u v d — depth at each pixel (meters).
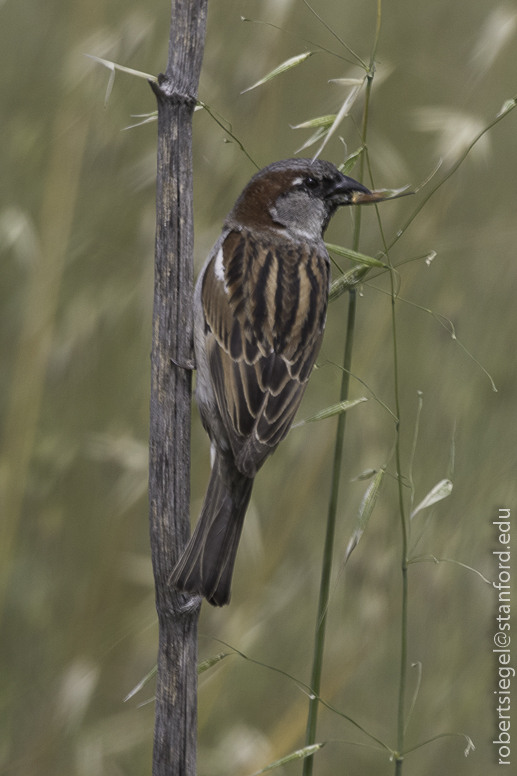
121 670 9.51
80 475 10.09
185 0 5.28
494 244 10.55
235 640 8.92
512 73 9.45
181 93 5.35
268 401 6.30
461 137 7.80
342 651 9.20
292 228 7.31
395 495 9.40
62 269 9.83
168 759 5.37
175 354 5.51
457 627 9.26
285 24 9.66
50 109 10.54
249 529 9.00
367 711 9.30
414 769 9.08
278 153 10.62
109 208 10.20
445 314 10.44
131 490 9.48
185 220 5.48
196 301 6.56
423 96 10.73
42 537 9.84
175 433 5.46
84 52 9.86
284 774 8.54
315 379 10.29
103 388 10.12
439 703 9.13
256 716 9.29
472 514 9.32
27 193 10.20
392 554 9.25
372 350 9.84
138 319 10.15
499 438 9.70
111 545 9.61
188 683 5.37
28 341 9.66
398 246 10.00
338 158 10.67
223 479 6.10
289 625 9.52
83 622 9.43
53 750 8.55
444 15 10.95
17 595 9.61
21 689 9.16
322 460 9.68
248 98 9.70
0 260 10.38
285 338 6.52
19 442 9.49
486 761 9.00
